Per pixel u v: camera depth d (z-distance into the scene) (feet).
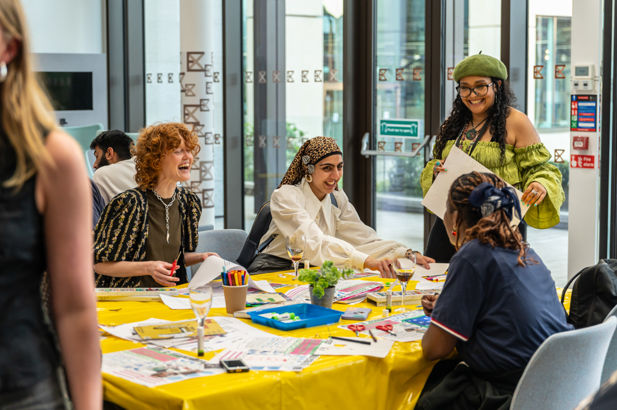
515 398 6.74
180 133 10.18
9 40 3.90
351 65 19.36
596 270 8.38
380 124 19.24
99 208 13.57
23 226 3.92
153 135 10.16
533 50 15.85
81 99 25.64
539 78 15.80
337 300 9.37
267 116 21.57
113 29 26.89
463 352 7.56
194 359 6.94
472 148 12.35
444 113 17.87
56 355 4.14
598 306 8.34
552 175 11.97
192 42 21.88
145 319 8.46
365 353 7.18
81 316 4.19
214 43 23.52
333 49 19.71
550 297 7.64
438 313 7.43
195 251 11.08
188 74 21.98
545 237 15.97
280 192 11.46
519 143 12.21
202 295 6.97
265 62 21.42
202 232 12.35
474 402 7.33
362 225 11.96
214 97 23.66
